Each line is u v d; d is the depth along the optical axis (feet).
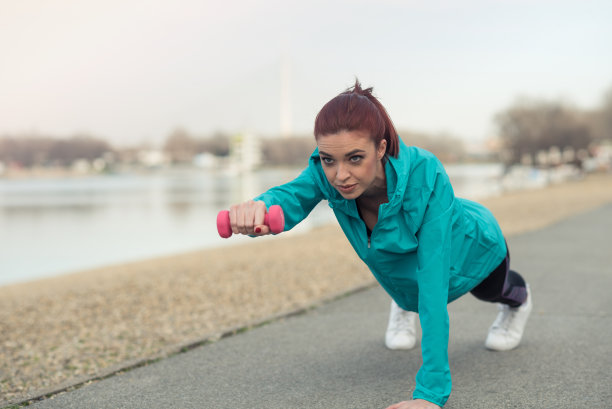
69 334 14.29
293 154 258.98
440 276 7.15
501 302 9.82
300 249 30.07
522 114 177.68
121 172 342.85
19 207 103.19
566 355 10.12
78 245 50.21
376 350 10.87
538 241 26.27
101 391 9.25
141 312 16.38
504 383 8.87
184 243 49.73
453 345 10.90
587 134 178.81
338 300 15.39
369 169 6.44
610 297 14.69
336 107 6.30
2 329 15.29
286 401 8.55
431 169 7.26
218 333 12.34
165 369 10.23
